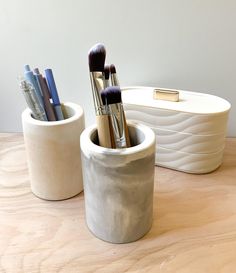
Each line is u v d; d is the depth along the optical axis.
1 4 0.49
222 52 0.49
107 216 0.32
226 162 0.48
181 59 0.50
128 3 0.47
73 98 0.55
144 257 0.32
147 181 0.32
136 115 0.45
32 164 0.39
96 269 0.31
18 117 0.57
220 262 0.31
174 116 0.42
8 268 0.31
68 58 0.52
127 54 0.50
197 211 0.38
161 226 0.36
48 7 0.48
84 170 0.33
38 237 0.35
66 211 0.39
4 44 0.52
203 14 0.46
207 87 0.51
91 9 0.48
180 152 0.44
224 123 0.42
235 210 0.38
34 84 0.38
